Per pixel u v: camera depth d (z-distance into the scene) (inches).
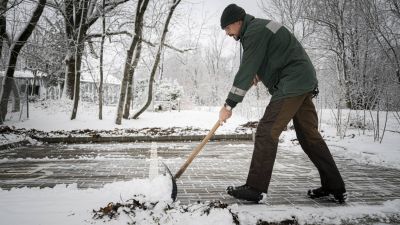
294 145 307.1
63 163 204.5
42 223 88.0
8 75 458.0
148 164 199.3
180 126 470.9
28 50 540.7
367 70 583.5
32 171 175.0
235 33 121.9
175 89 879.7
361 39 627.5
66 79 685.3
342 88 380.5
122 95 473.1
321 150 115.7
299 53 116.6
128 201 100.8
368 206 105.8
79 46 484.7
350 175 166.6
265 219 92.8
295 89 113.4
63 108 572.7
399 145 261.9
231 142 352.2
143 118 537.6
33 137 354.6
